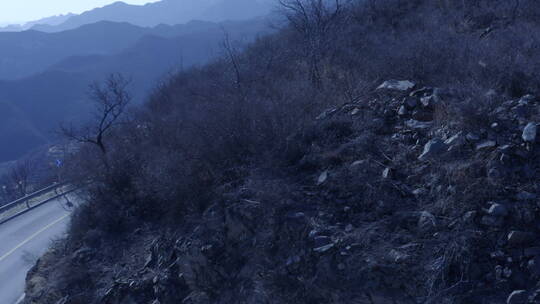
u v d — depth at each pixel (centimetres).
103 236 964
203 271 646
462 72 739
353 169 605
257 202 629
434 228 482
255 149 741
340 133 711
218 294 616
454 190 506
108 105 1523
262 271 572
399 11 1508
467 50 824
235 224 638
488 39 932
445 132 596
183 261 675
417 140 615
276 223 593
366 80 860
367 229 517
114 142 1363
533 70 658
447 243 463
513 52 754
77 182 1183
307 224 557
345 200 577
